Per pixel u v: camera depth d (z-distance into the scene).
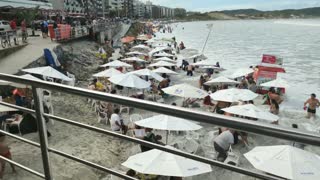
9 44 23.20
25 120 5.55
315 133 1.20
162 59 29.03
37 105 2.25
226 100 14.82
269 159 7.36
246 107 12.61
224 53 44.38
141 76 21.08
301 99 18.47
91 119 13.71
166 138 10.62
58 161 8.82
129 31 86.50
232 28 129.62
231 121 1.38
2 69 17.20
